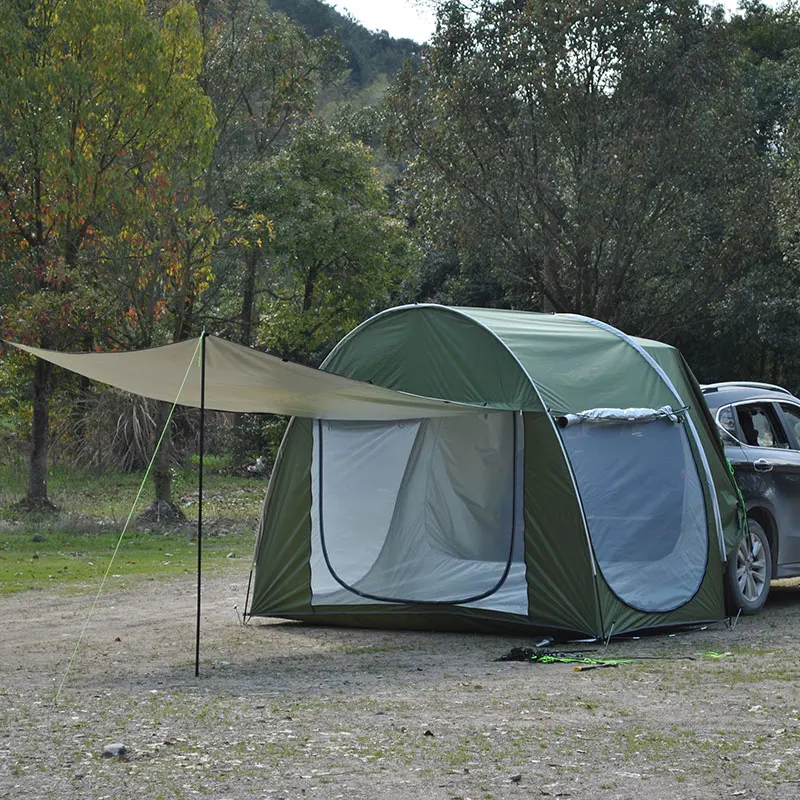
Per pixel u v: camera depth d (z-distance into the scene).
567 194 31.95
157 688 7.42
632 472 9.73
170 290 22.42
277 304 35.34
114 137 21.52
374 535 10.49
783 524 11.24
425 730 6.01
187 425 36.28
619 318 33.19
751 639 9.30
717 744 5.65
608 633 9.19
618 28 30.12
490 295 41.47
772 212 32.00
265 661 8.60
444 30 32.41
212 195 29.59
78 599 12.51
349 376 10.49
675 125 30.50
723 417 11.06
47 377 22.53
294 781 5.06
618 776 5.09
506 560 9.91
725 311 35.53
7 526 20.42
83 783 5.08
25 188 21.59
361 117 42.19
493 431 10.01
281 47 38.00
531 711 6.51
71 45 21.20
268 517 10.97
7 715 6.55
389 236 34.78
